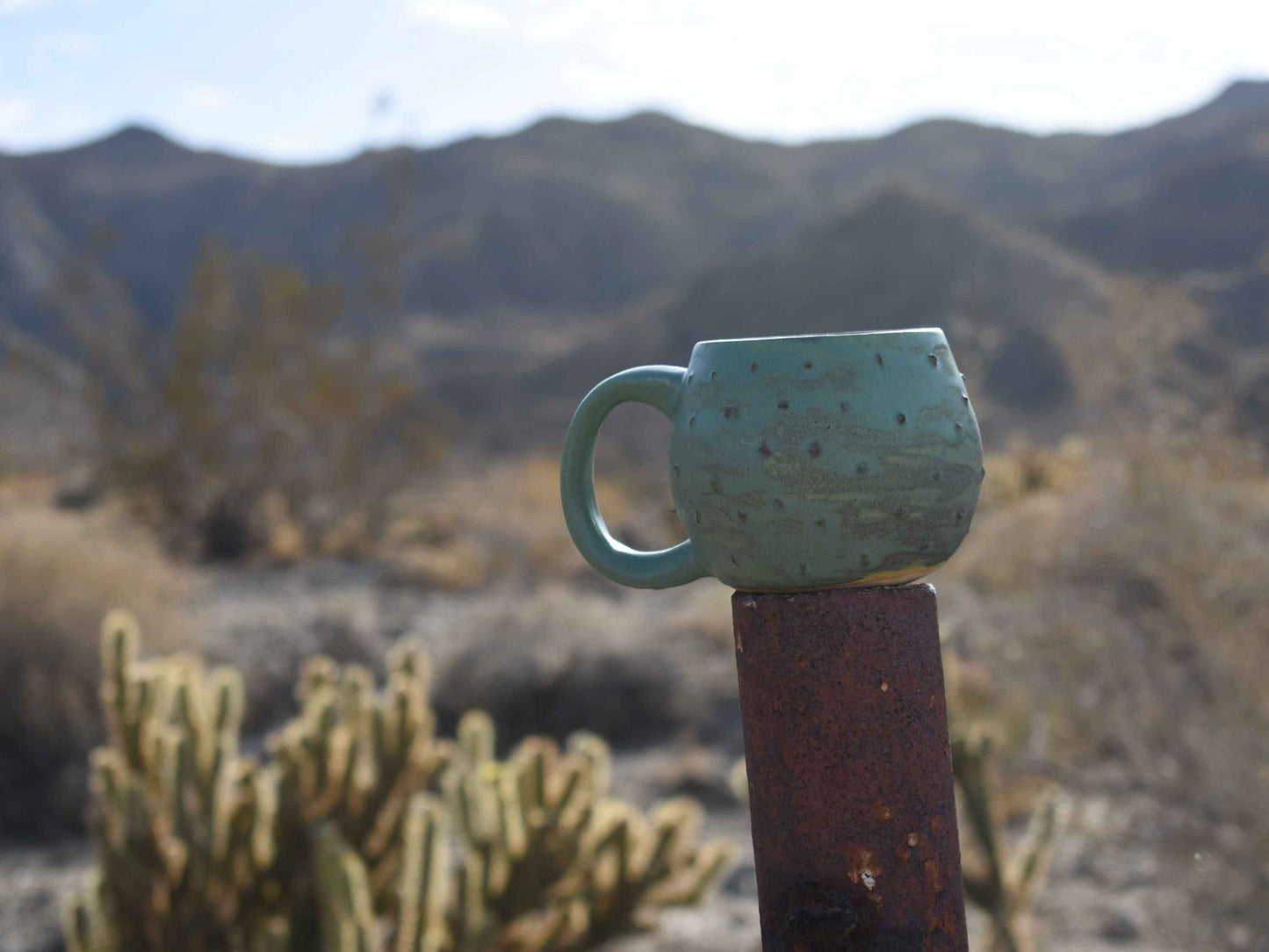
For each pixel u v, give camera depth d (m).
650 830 3.62
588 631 8.45
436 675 8.52
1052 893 4.64
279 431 14.96
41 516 8.15
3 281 71.62
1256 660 4.37
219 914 3.14
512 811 3.32
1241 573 5.08
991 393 40.19
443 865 3.04
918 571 1.27
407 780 3.27
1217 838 4.10
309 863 3.15
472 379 59.38
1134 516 6.51
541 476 19.22
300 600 11.56
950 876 1.25
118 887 3.11
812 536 1.22
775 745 1.25
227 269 15.13
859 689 1.23
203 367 14.83
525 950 3.43
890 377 1.23
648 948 4.66
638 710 8.08
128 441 14.96
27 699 6.72
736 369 1.26
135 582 8.18
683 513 1.31
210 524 14.69
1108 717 4.71
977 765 3.30
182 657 3.66
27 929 5.04
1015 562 7.44
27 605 7.04
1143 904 4.43
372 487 15.60
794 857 1.24
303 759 3.17
